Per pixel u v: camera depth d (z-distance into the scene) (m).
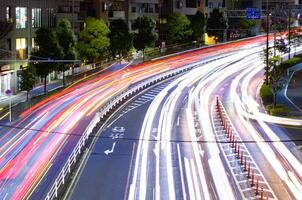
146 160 36.81
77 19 77.19
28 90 56.06
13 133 43.38
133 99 60.28
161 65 85.25
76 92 62.34
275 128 45.97
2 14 59.31
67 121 47.97
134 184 31.89
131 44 83.19
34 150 38.53
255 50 102.81
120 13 91.62
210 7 124.62
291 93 61.16
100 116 49.41
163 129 46.09
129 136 43.53
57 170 34.06
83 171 34.31
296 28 105.06
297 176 33.38
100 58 81.19
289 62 79.56
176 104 57.78
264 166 35.44
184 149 39.59
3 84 59.03
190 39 106.88
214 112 53.34
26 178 32.50
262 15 113.50
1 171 33.78
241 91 65.81
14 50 61.91
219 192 30.31
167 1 109.06
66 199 29.25
